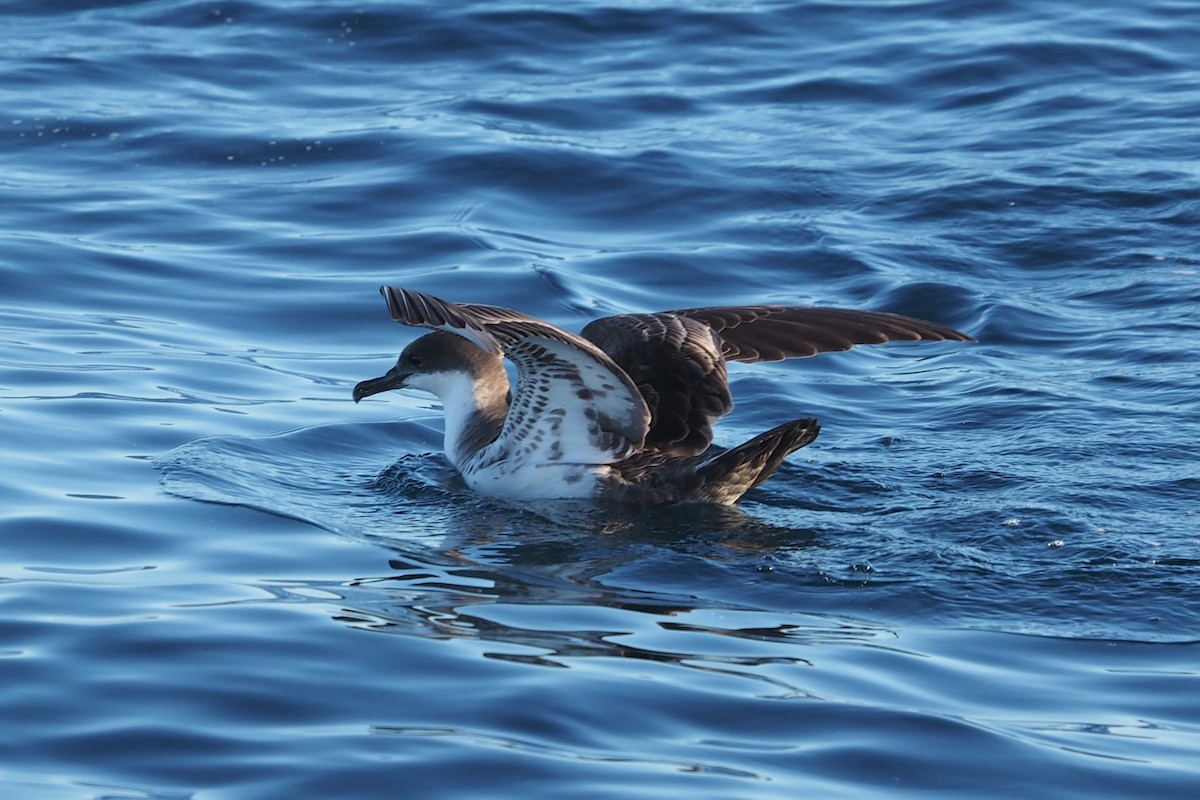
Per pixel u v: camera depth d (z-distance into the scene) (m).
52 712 9.30
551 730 9.23
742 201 21.23
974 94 24.66
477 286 18.70
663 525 13.04
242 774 8.66
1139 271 19.30
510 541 12.63
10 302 17.98
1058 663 10.38
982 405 15.91
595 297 18.55
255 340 17.62
